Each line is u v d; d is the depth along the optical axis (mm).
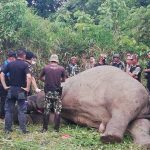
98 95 9281
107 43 17359
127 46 17172
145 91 9203
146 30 18500
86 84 9695
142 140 8148
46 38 16812
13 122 10117
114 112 8734
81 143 8188
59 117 9312
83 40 17188
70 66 13227
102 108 9156
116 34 18750
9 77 9016
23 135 8859
